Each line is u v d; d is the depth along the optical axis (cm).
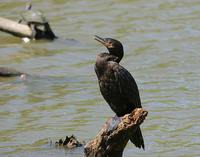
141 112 1128
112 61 1248
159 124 1586
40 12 2494
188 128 1555
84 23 2608
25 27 2489
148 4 2797
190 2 2788
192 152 1418
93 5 2819
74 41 2416
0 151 1448
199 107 1694
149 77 1967
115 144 1156
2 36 2545
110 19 2630
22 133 1559
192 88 1847
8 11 2812
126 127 1133
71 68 2109
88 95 1823
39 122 1628
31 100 1808
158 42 2328
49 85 1933
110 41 1266
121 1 2850
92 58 2211
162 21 2567
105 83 1252
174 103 1730
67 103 1767
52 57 2245
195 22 2530
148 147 1452
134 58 2166
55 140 1498
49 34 2453
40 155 1412
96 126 1583
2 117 1678
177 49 2236
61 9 2792
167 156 1398
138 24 2552
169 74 1989
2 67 2025
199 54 2169
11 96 1850
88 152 1174
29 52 2325
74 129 1569
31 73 2062
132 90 1245
